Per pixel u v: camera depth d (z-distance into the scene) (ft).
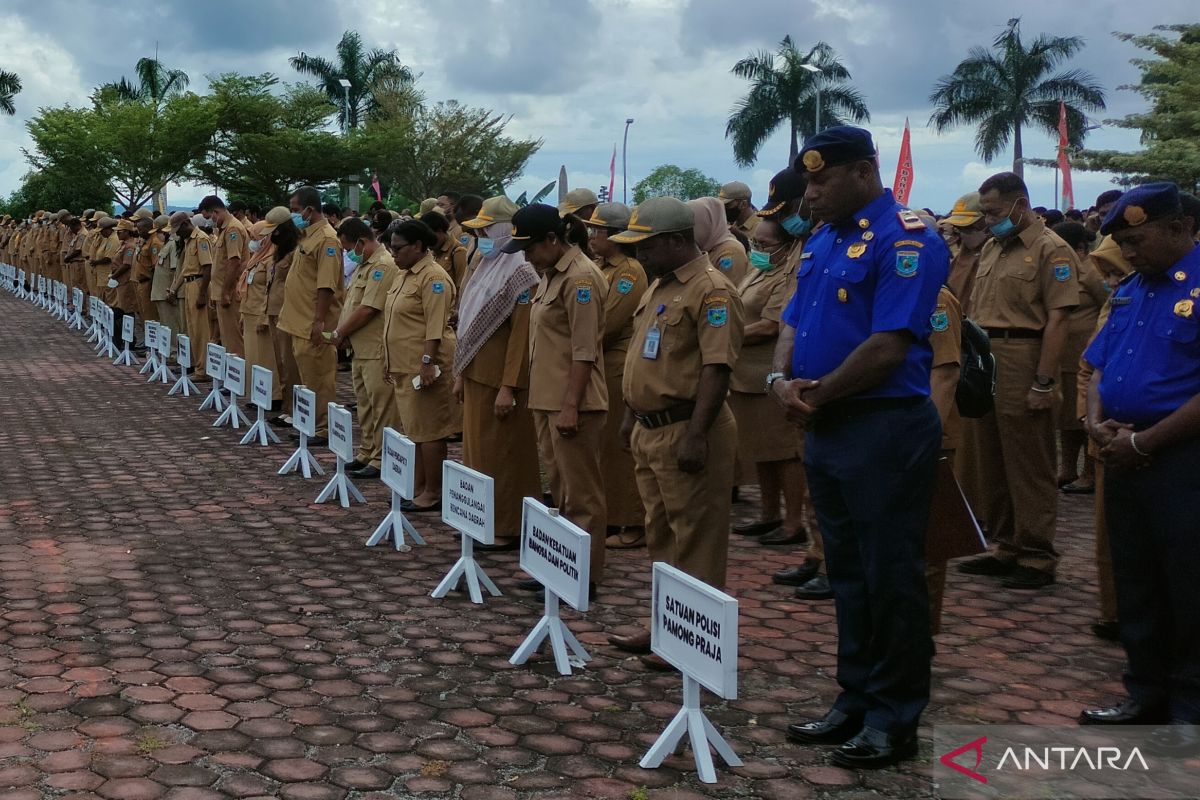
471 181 172.14
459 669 15.65
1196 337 12.63
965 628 17.65
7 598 18.31
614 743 13.28
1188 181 88.94
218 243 40.32
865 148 12.10
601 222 21.95
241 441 33.01
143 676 15.05
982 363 15.99
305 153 155.02
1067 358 27.12
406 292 24.58
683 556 15.26
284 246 34.22
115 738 13.07
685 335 14.69
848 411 12.30
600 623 17.78
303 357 31.99
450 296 24.49
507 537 22.08
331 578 19.97
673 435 14.93
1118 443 13.02
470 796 11.84
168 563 20.66
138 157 150.30
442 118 171.63
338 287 31.73
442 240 28.37
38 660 15.55
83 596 18.53
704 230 22.52
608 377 22.36
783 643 16.88
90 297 64.69
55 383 45.83
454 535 23.12
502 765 12.61
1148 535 13.33
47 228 84.84
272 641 16.61
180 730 13.34
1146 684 13.74
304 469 28.53
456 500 18.95
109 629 16.94
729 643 11.62
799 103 156.76
